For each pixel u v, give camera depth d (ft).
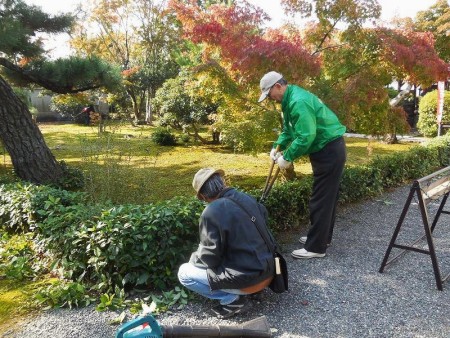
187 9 16.29
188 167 24.86
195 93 19.17
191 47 21.18
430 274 10.62
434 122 37.55
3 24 16.51
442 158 25.14
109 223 9.77
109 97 48.57
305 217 14.69
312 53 16.87
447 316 8.61
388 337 7.95
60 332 8.36
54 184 18.43
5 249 12.34
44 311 9.23
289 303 9.27
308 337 8.01
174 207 10.69
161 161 26.78
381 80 15.76
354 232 13.94
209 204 8.23
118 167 16.61
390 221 15.14
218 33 15.26
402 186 20.59
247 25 15.94
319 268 11.02
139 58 65.57
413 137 39.68
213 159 27.40
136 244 9.74
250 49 14.25
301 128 10.15
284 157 10.51
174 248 9.99
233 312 8.68
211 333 7.38
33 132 18.63
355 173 17.26
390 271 10.83
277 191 13.32
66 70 18.89
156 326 6.75
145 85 54.70
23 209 13.12
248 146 17.10
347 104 14.84
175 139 34.76
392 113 18.15
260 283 8.29
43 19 19.34
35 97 64.54
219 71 16.08
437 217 12.91
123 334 6.65
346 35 15.67
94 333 8.30
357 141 36.83
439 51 26.05
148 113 55.47
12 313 9.23
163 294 9.62
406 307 9.00
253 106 17.76
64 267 10.55
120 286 9.93
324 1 15.53
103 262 9.70
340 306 9.10
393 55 14.65
